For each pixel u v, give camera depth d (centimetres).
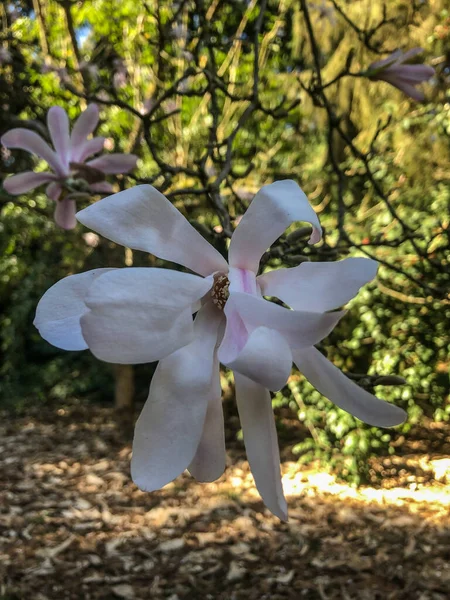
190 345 62
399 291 545
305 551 420
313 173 592
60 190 163
